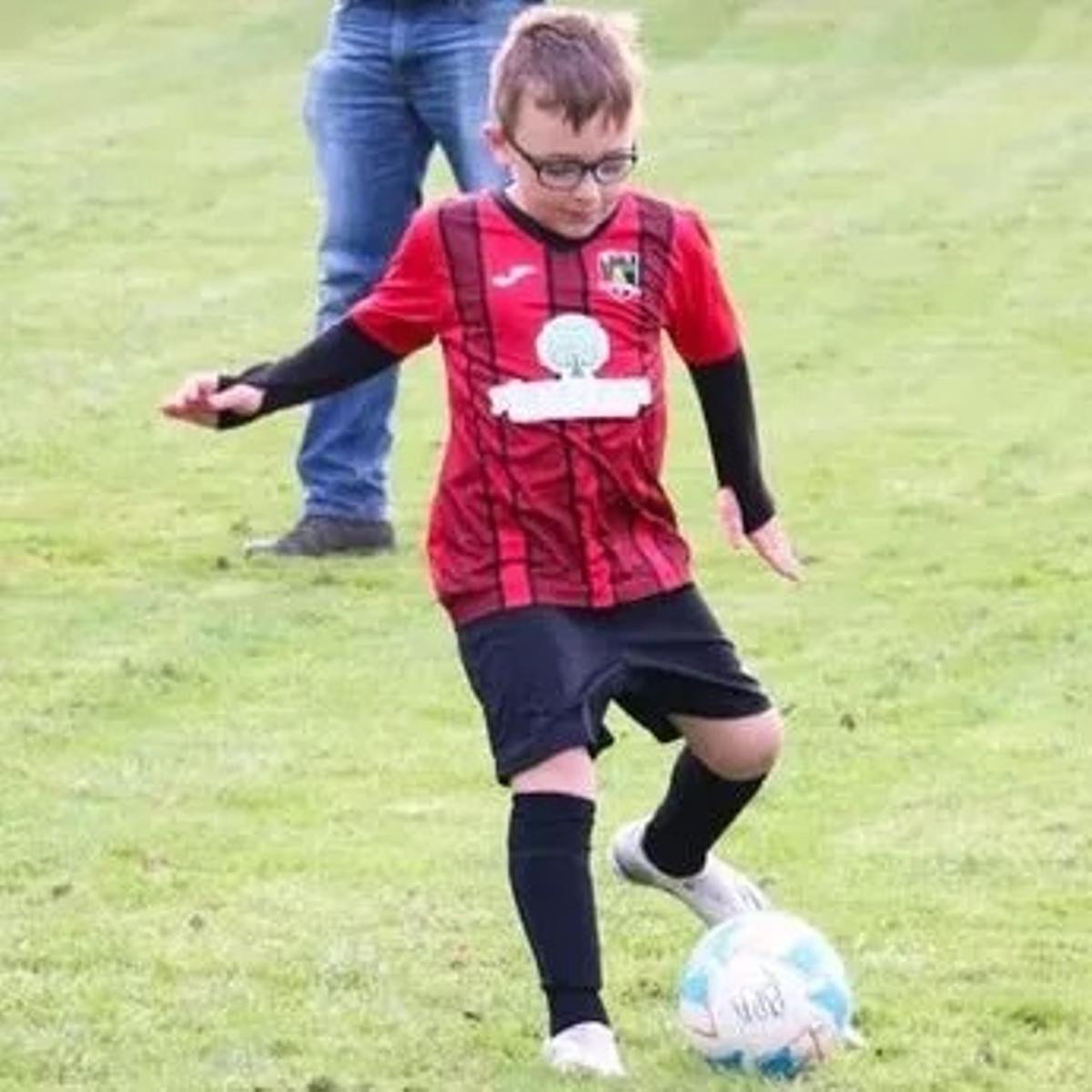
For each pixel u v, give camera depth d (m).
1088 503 39.50
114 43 100.94
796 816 25.00
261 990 20.28
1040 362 51.12
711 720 18.89
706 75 93.19
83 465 42.03
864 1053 18.89
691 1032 18.42
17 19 105.06
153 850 23.86
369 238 35.00
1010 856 23.81
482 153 34.56
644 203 19.00
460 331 18.69
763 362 51.22
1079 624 32.41
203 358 51.72
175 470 41.75
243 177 74.00
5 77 93.50
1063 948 21.48
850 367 50.81
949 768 26.62
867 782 26.16
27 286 58.72
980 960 21.11
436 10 34.41
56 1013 19.77
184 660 30.59
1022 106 86.06
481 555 18.52
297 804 25.41
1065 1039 19.50
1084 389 48.53
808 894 22.80
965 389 48.66
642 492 18.78
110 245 64.12
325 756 27.00
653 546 18.86
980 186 72.06
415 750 27.27
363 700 29.12
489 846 24.08
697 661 18.75
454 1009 19.86
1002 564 35.69
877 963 21.00
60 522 38.09
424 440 44.06
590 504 18.55
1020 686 29.67
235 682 29.80
